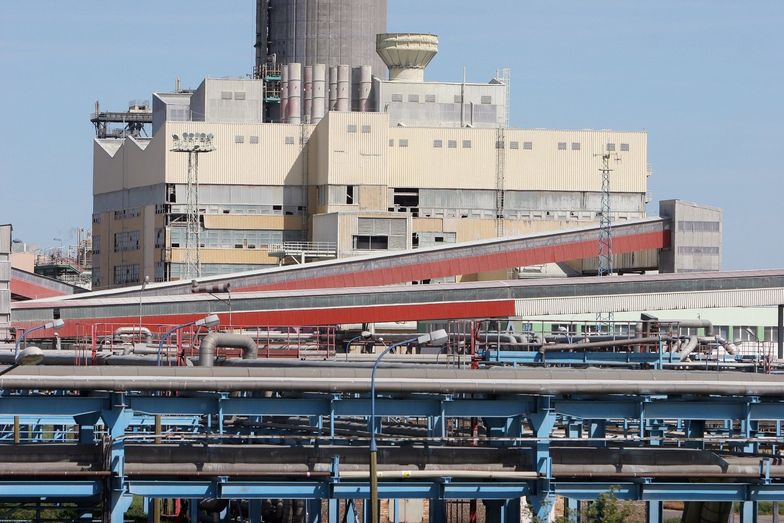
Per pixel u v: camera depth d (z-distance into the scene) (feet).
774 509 443.32
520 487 350.43
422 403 350.02
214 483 343.46
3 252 632.38
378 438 397.19
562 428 482.28
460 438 351.05
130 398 341.82
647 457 358.64
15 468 338.13
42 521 398.21
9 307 633.20
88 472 334.44
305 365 436.35
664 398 364.17
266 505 507.71
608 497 349.00
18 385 332.39
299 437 352.08
